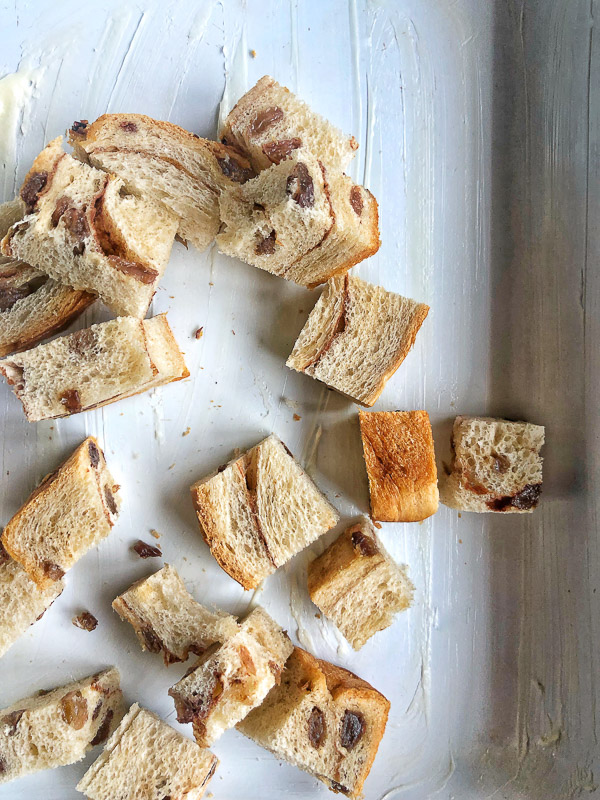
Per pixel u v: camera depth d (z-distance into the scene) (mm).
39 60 191
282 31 197
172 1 194
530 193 202
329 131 181
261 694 174
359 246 179
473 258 206
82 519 181
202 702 174
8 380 181
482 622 208
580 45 190
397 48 203
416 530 206
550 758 198
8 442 194
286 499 187
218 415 199
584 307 188
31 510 180
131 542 198
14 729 186
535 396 200
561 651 197
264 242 179
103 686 191
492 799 204
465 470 196
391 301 190
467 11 204
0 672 196
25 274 183
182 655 192
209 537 184
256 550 188
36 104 191
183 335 197
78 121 189
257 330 199
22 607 187
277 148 180
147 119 179
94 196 172
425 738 207
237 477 188
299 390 201
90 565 197
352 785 188
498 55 205
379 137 202
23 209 176
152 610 186
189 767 183
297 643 202
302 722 183
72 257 173
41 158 170
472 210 206
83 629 196
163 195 183
